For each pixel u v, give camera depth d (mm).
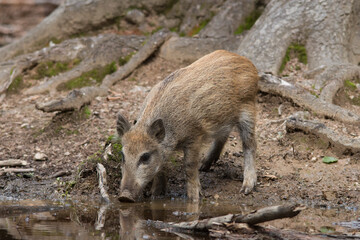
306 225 8242
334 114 13414
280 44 16703
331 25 16594
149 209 9547
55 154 12906
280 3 17422
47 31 20609
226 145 12914
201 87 10562
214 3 20438
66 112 14578
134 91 16578
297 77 15820
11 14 35844
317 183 10906
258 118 14102
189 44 18375
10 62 18828
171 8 20859
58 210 9406
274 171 11516
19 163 12273
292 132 12711
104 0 20656
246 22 19656
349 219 8711
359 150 11547
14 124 15109
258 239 7348
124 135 10148
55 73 18422
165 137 10320
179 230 7961
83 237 7375
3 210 9359
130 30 20891
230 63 11117
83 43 18984
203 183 11352
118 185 11117
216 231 7641
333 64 15648
